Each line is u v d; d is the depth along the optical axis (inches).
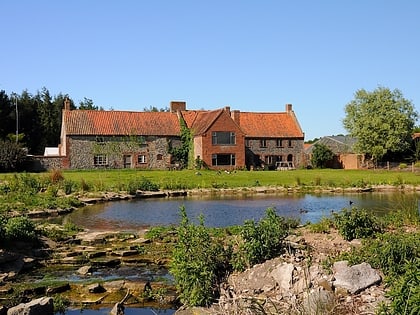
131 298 461.4
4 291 464.8
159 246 663.1
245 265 471.8
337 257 470.6
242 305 388.2
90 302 451.5
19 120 3412.9
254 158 2800.2
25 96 3622.0
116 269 557.0
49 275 528.4
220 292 438.3
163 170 2454.5
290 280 423.8
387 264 423.5
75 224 890.7
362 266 417.1
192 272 438.9
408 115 2878.9
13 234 620.1
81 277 522.3
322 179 1861.5
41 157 2365.9
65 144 2436.0
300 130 2913.4
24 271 544.7
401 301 319.3
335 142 3587.6
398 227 617.3
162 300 452.1
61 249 633.0
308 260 462.9
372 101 2903.5
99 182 1573.6
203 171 2345.0
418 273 337.4
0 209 954.7
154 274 534.6
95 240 691.4
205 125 2603.3
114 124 2559.1
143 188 1517.0
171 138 2630.4
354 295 391.2
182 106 2839.6
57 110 3737.7
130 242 690.2
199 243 478.0
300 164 2888.8
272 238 493.0
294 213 1040.8
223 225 882.1
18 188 1272.1
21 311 398.9
